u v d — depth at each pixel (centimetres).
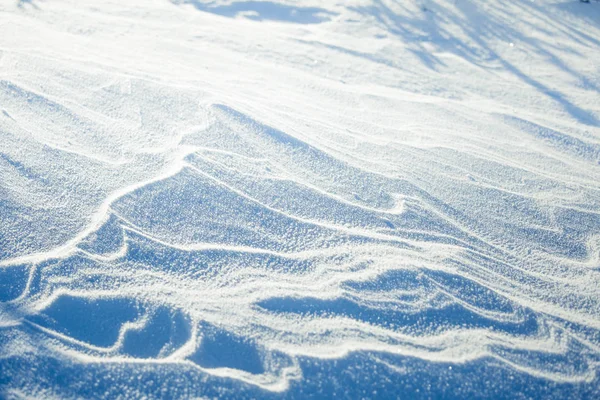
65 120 332
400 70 526
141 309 218
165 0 647
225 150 325
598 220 311
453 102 468
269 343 209
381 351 209
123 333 209
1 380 185
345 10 664
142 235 254
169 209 272
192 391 190
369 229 279
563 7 688
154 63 449
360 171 329
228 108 374
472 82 512
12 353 194
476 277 254
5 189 268
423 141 386
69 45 461
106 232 253
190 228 263
